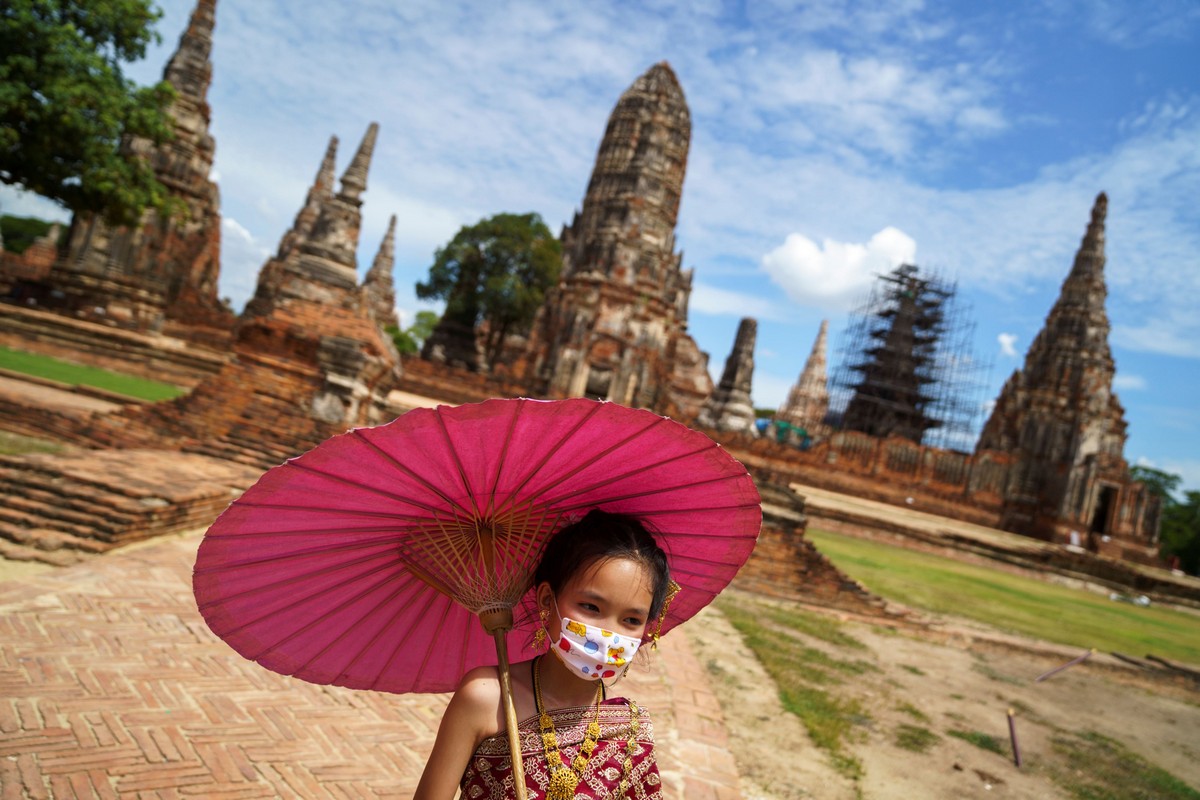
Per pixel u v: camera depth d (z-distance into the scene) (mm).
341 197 17016
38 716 4816
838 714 8523
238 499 1696
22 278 33500
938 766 7590
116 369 28578
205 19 35906
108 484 9586
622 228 40812
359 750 5266
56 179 21531
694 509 2100
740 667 9617
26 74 19469
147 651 6074
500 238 52000
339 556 1997
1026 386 49156
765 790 6203
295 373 15812
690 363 58719
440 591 2072
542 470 1888
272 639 2141
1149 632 21562
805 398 83812
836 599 14969
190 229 40031
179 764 4617
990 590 24141
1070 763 8430
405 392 41094
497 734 1872
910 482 44781
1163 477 70625
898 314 65500
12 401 15016
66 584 7242
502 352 58438
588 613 1881
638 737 1990
